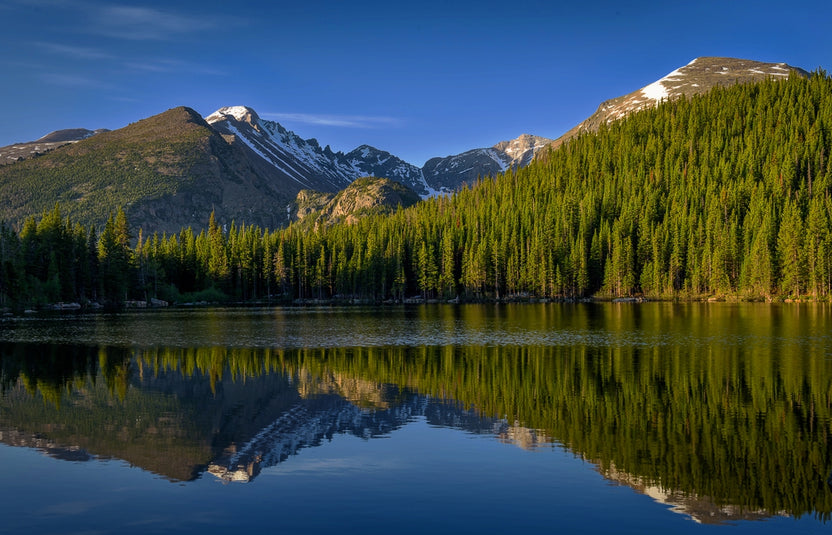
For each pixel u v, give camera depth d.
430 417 33.75
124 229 165.88
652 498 21.91
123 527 19.48
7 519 20.19
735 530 19.38
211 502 21.53
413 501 21.52
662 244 164.00
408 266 196.25
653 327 82.94
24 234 144.75
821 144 185.12
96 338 75.06
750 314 103.56
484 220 196.75
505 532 19.03
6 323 98.19
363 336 76.31
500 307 145.75
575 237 180.12
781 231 141.88
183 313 127.44
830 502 21.55
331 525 19.52
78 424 32.78
